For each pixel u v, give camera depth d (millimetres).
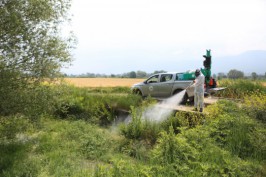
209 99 17000
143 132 9641
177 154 7133
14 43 8391
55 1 9008
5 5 8203
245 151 8172
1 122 8844
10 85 8391
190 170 6484
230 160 7070
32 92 8742
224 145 8359
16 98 8258
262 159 7793
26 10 8445
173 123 10031
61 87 9508
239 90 17578
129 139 9500
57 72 9172
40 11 8469
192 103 15773
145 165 7008
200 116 10375
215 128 9008
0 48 8258
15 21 7953
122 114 13586
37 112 9008
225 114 9680
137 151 8406
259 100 11188
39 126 9469
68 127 11000
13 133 8898
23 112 8711
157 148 7684
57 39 9102
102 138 9688
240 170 6746
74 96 14898
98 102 14344
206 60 15227
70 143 9227
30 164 7363
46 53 8836
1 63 8180
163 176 6297
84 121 12586
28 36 8344
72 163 7562
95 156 8289
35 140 9469
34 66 8656
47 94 9016
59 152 8281
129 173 6320
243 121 9180
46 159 7773
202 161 6914
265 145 8102
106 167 6703
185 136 8281
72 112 13906
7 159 7680
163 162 7020
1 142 9062
